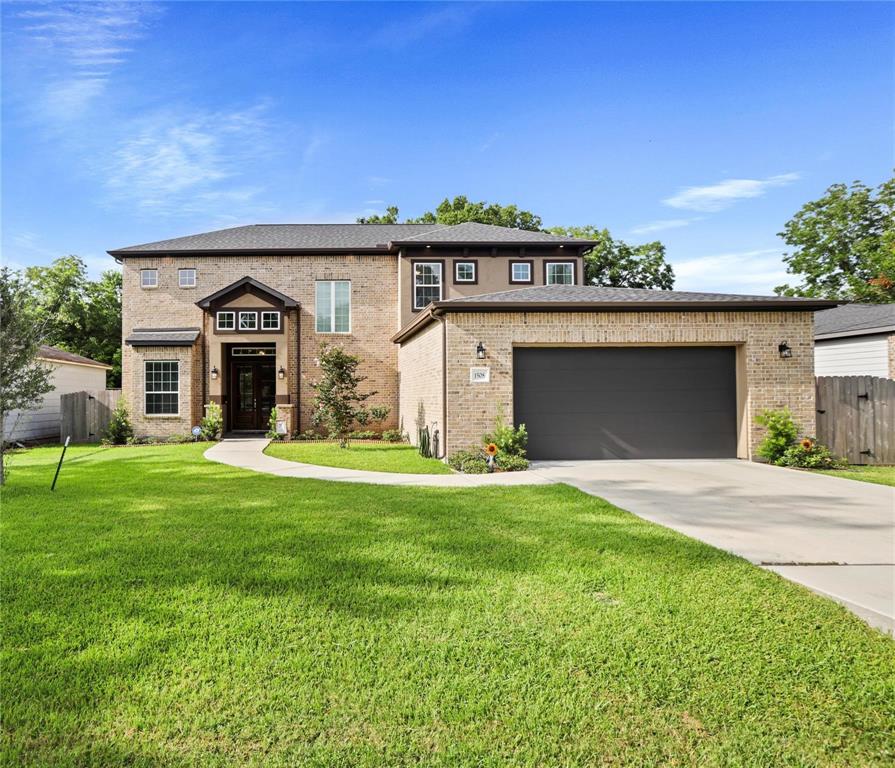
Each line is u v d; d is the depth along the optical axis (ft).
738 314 41.88
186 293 71.56
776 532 21.34
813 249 104.12
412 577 15.81
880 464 41.63
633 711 9.55
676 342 41.83
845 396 42.29
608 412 42.27
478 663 11.05
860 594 14.75
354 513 24.20
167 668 10.84
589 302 40.47
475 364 40.63
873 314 59.47
